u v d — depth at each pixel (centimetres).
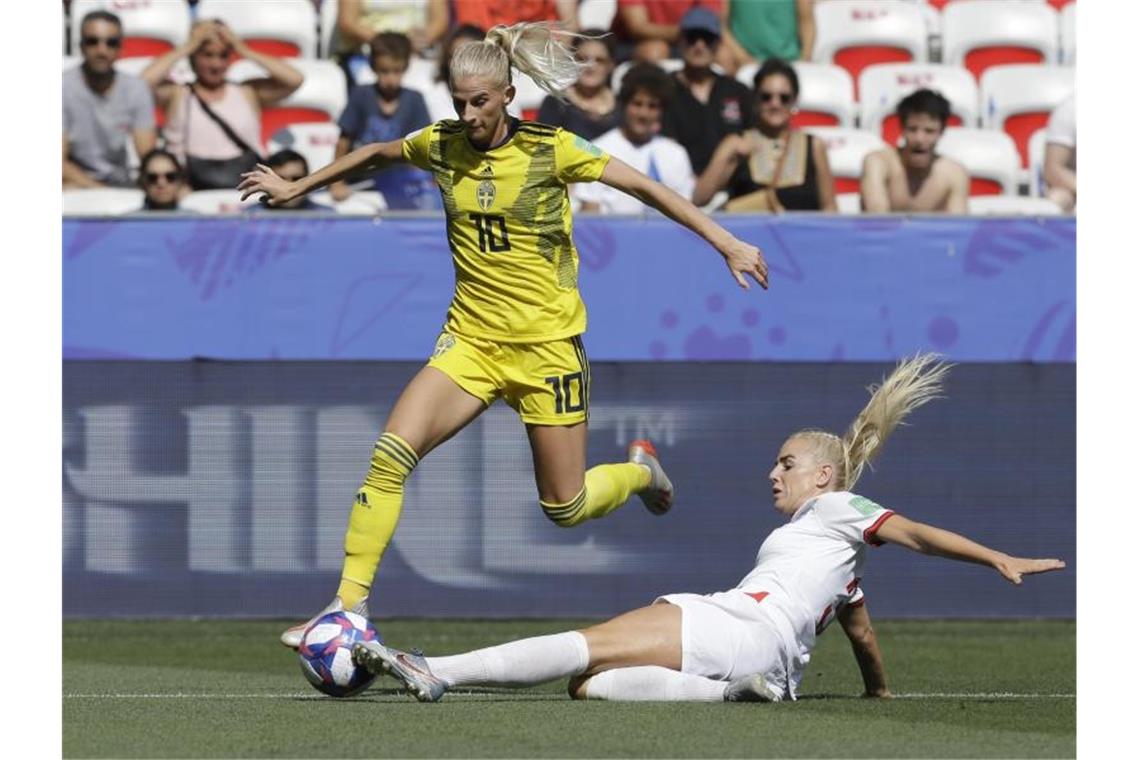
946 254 3138
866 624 1984
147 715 1777
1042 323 3148
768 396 3134
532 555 3131
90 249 3080
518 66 1980
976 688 2264
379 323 3112
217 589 3119
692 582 3138
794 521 1981
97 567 3102
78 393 3089
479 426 3131
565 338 2038
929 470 3164
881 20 4375
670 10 4106
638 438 3123
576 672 1855
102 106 3797
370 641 1817
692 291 3117
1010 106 4234
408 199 3659
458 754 1474
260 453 3117
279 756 1477
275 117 3969
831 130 3991
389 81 3644
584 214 3127
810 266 3128
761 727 1644
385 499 1969
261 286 3108
